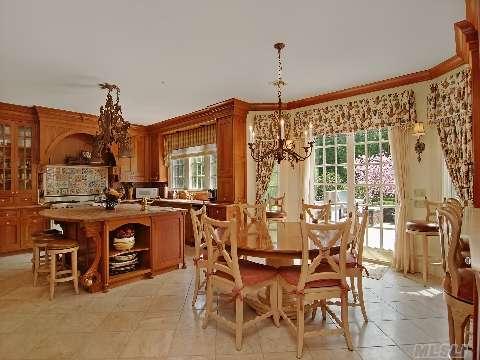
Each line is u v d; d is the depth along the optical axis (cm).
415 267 432
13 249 557
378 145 489
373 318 291
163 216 434
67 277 364
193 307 318
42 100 535
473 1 248
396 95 445
